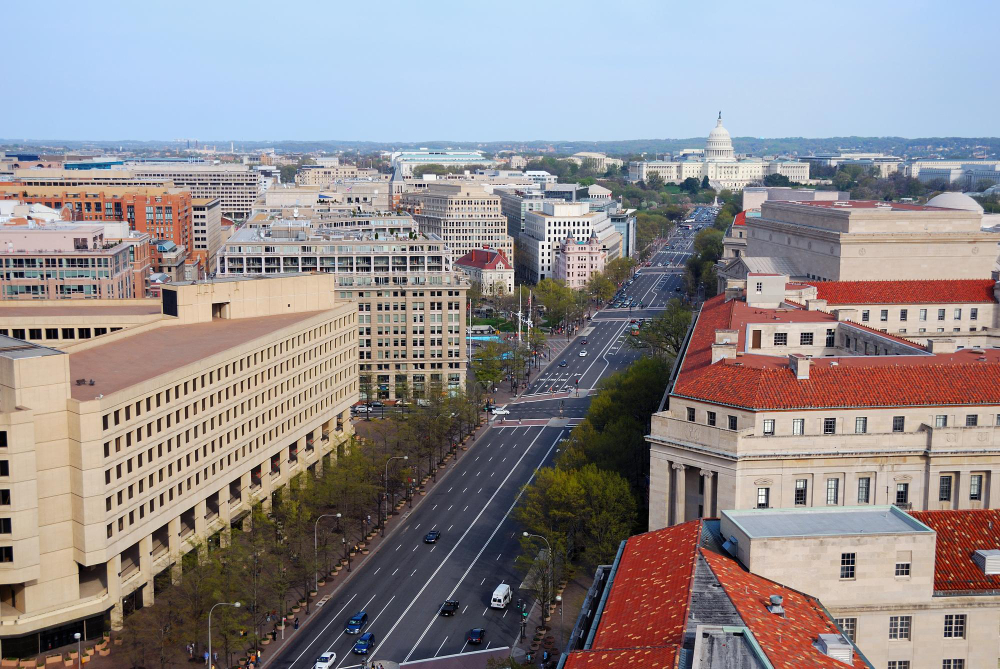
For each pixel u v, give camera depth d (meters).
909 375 156.25
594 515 176.50
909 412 151.38
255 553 167.38
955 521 114.50
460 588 180.75
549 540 174.38
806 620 94.69
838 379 155.12
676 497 158.00
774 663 81.12
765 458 149.00
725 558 104.38
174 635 150.88
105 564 165.88
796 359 155.75
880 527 109.44
